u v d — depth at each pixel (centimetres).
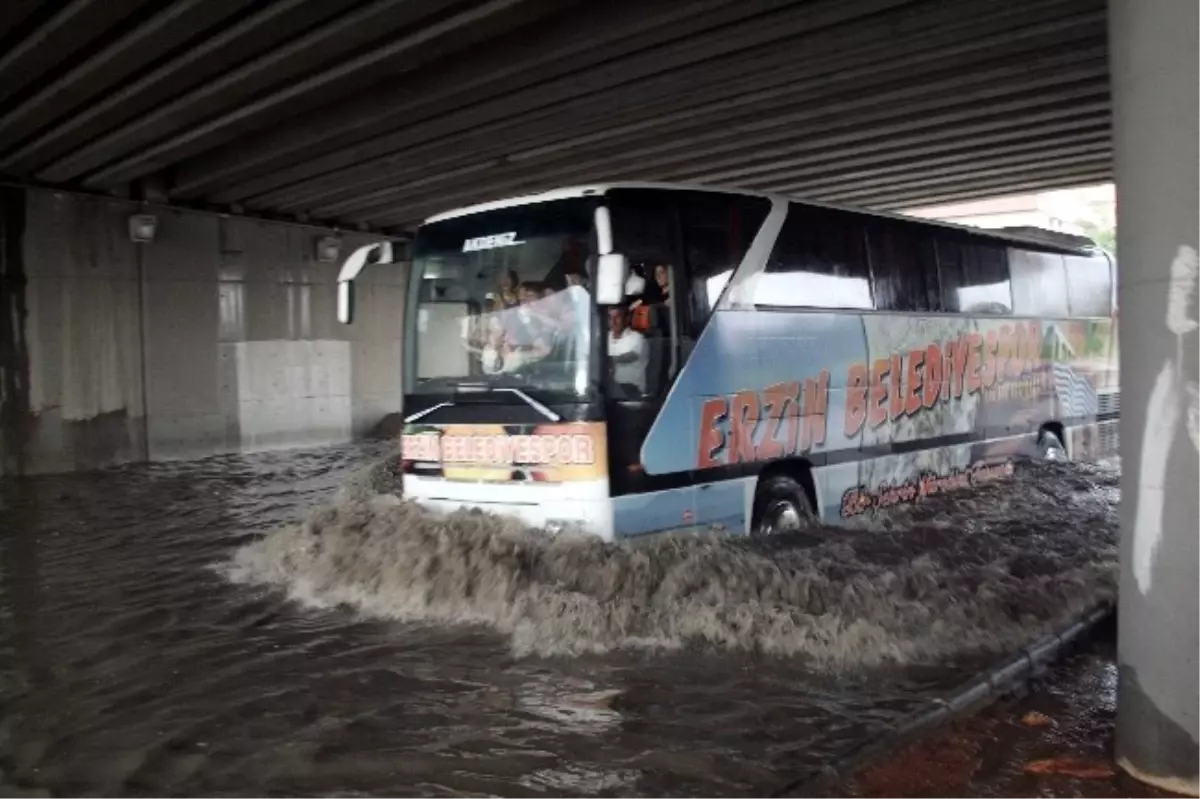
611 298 721
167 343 1834
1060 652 634
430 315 851
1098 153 1655
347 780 462
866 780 450
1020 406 1254
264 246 1989
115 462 1758
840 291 957
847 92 1278
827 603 691
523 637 666
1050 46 1117
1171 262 402
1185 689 409
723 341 832
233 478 1584
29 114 1255
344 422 2158
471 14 955
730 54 1120
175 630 717
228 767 479
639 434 766
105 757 493
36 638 702
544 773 466
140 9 977
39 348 1661
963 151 1639
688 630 663
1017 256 1263
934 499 1074
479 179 1750
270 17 955
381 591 765
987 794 431
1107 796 419
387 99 1254
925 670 604
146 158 1498
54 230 1670
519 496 778
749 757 480
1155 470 412
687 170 1725
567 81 1194
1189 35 393
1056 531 958
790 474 912
